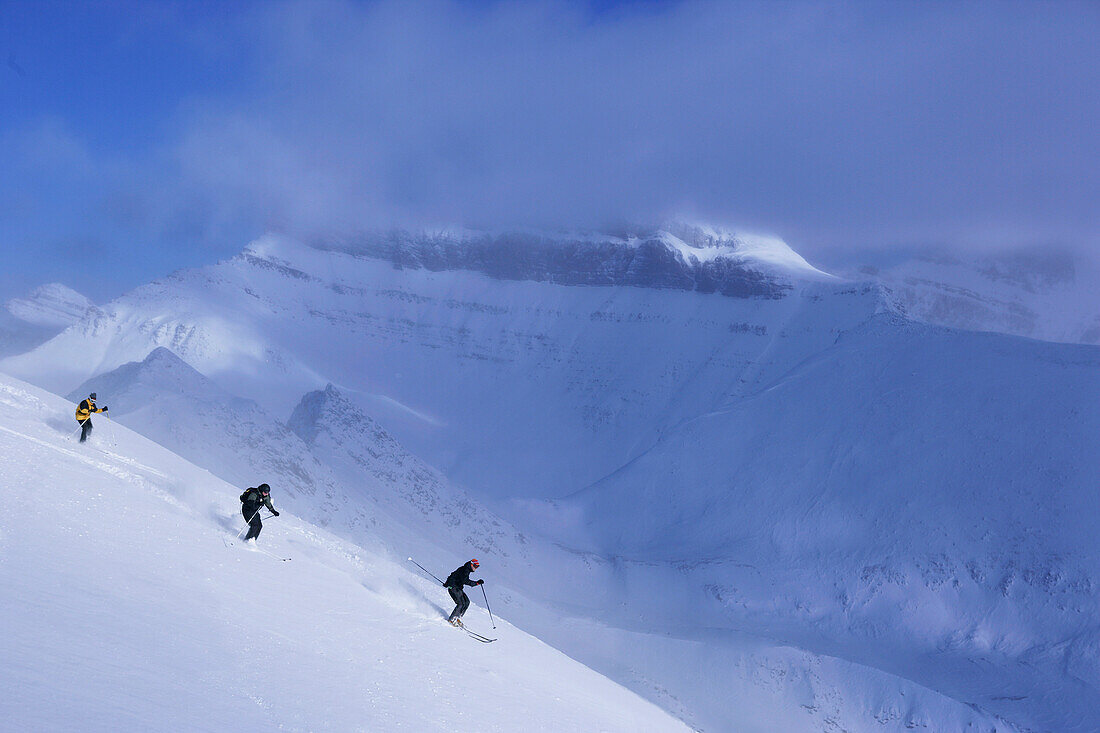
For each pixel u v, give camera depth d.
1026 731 101.81
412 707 12.08
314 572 19.19
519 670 19.14
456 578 21.03
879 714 104.25
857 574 173.62
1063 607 156.62
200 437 123.12
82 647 8.77
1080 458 195.75
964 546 177.75
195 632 11.08
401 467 170.62
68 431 24.17
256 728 8.62
